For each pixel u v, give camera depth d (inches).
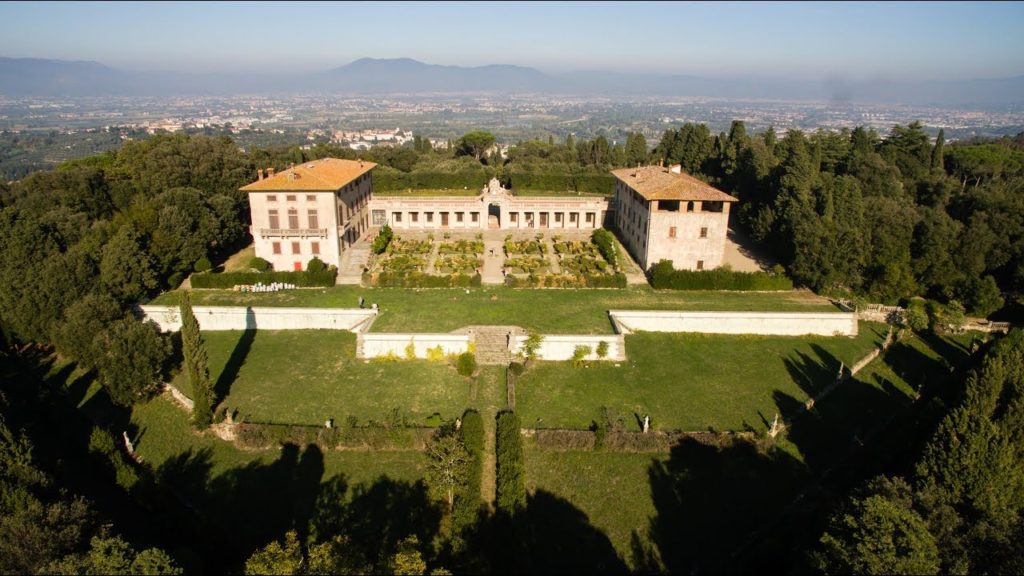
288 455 1820.9
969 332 2672.2
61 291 2443.4
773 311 2652.6
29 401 2047.2
